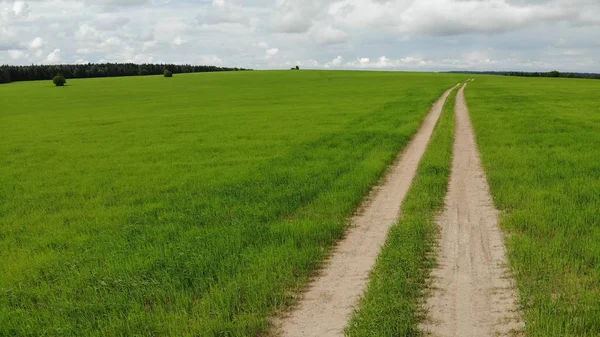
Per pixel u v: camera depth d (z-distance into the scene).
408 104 44.91
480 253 8.80
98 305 7.16
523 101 46.03
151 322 6.59
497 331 6.12
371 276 7.91
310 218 11.21
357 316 6.56
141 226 11.23
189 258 8.70
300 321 6.64
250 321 6.48
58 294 7.82
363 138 24.12
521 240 8.92
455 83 89.88
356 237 10.01
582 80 107.19
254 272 7.98
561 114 33.00
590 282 7.16
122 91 92.50
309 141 24.30
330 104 49.91
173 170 18.84
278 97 65.75
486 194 13.04
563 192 12.26
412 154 19.97
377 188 14.30
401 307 6.64
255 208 11.92
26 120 45.59
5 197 15.87
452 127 27.16
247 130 30.80
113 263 8.83
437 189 13.33
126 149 25.45
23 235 11.48
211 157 21.52
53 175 19.23
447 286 7.48
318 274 8.20
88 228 11.62
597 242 8.52
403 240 9.23
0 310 7.35
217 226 10.78
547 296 6.66
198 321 6.55
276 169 17.27
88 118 45.19
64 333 6.47
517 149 19.12
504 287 7.36
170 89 95.06
